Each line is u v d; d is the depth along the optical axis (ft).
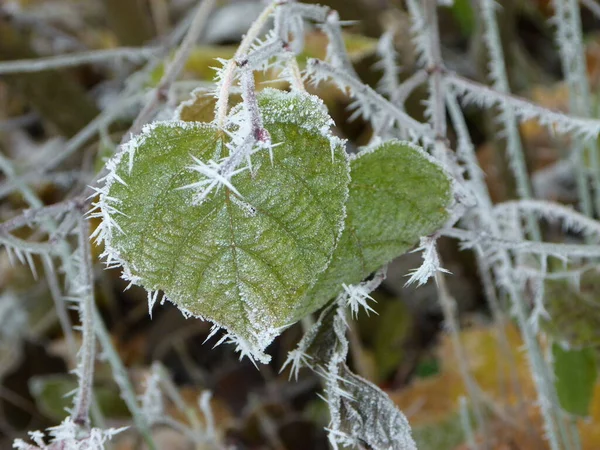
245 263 0.89
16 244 1.14
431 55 1.23
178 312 2.52
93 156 2.21
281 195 0.89
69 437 1.01
